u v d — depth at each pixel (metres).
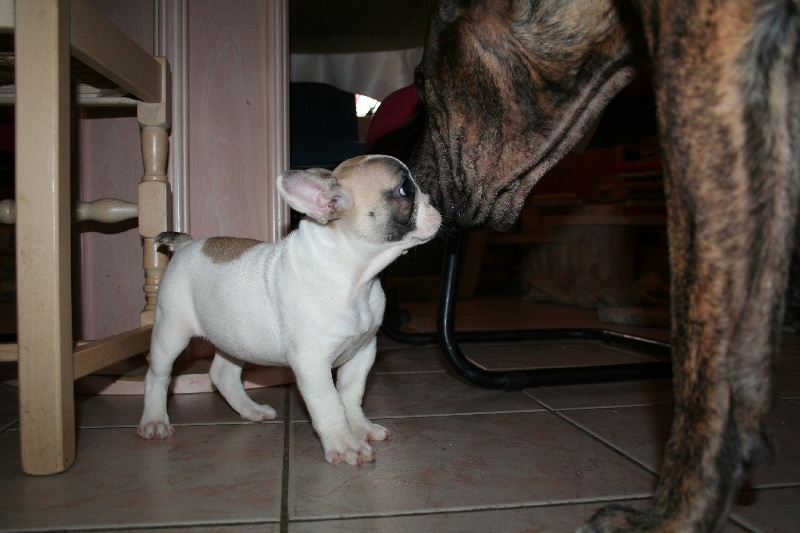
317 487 1.34
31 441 1.41
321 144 3.04
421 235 1.65
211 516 1.20
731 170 0.90
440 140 1.90
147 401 1.76
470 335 2.98
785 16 0.88
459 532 1.13
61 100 1.41
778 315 0.91
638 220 4.63
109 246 2.39
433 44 1.79
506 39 1.66
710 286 0.92
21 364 1.41
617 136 2.53
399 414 1.91
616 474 1.40
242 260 1.73
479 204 1.86
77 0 1.49
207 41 2.37
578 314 4.25
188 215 2.33
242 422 1.85
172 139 2.29
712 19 0.90
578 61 1.59
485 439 1.66
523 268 5.65
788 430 1.72
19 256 1.40
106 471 1.44
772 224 0.90
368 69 3.83
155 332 1.78
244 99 2.39
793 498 1.27
